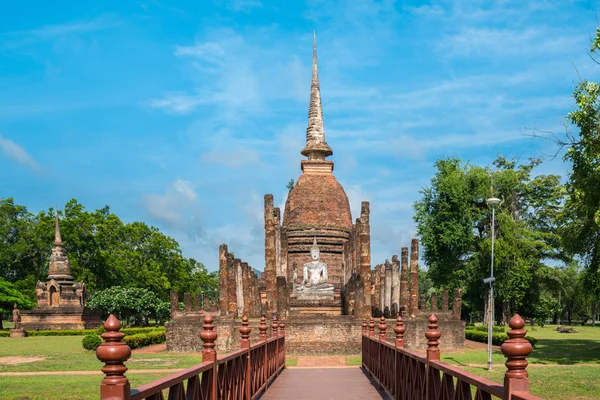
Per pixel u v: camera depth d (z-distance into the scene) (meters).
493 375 18.97
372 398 13.61
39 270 63.16
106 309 52.62
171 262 69.50
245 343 11.83
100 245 63.41
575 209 26.30
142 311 52.78
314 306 38.28
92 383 17.05
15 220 64.94
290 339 29.36
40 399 14.07
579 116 21.58
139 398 4.94
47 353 29.27
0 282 51.78
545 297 50.78
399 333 11.85
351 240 39.22
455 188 46.94
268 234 31.98
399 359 11.38
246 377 11.59
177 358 26.00
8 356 27.83
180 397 6.25
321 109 47.03
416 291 33.38
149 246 67.44
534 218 50.03
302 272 41.59
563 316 89.75
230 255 34.22
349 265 39.78
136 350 32.44
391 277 39.47
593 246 25.17
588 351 28.19
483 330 41.53
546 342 35.09
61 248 54.94
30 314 51.34
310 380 17.44
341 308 38.41
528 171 51.50
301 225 42.59
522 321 4.93
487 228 47.72
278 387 15.73
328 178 44.88
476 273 45.59
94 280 59.69
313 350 28.98
